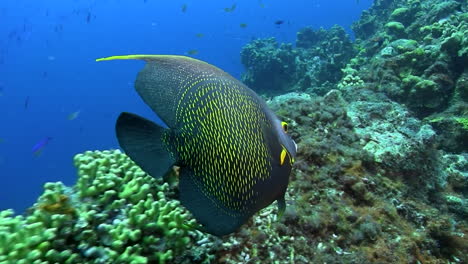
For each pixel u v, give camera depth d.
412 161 4.89
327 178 4.16
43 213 2.22
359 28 17.34
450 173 5.48
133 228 2.42
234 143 1.53
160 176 1.39
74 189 2.62
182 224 2.54
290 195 3.87
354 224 3.71
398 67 8.21
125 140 1.35
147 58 1.49
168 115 1.46
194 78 1.52
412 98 7.56
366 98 6.92
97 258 2.22
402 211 4.23
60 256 2.12
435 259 3.82
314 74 14.03
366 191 4.12
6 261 1.99
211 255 2.75
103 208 2.50
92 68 80.94
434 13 10.57
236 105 1.55
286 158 1.63
